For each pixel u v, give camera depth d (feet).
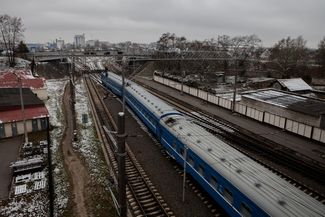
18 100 100.32
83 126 99.19
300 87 170.71
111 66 321.52
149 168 65.57
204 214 48.26
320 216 32.50
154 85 207.62
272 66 269.44
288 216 32.86
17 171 62.18
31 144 77.56
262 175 42.39
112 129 93.86
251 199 38.19
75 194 54.70
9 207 50.72
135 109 109.40
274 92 133.80
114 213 48.49
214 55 158.20
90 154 74.08
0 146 79.46
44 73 238.27
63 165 67.46
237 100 132.16
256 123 106.22
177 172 63.72
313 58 320.50
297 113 98.68
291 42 303.68
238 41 296.30
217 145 54.54
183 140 59.82
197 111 123.85
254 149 77.30
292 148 79.51
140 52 165.48
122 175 31.07
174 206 50.44
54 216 47.85
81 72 271.90
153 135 88.89
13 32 256.32
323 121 89.20
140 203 51.34
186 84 181.27
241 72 238.68
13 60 252.62
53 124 100.73
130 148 77.82
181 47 212.43
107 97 150.00
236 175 43.01
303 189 56.70
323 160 70.95
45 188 57.21
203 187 52.42
